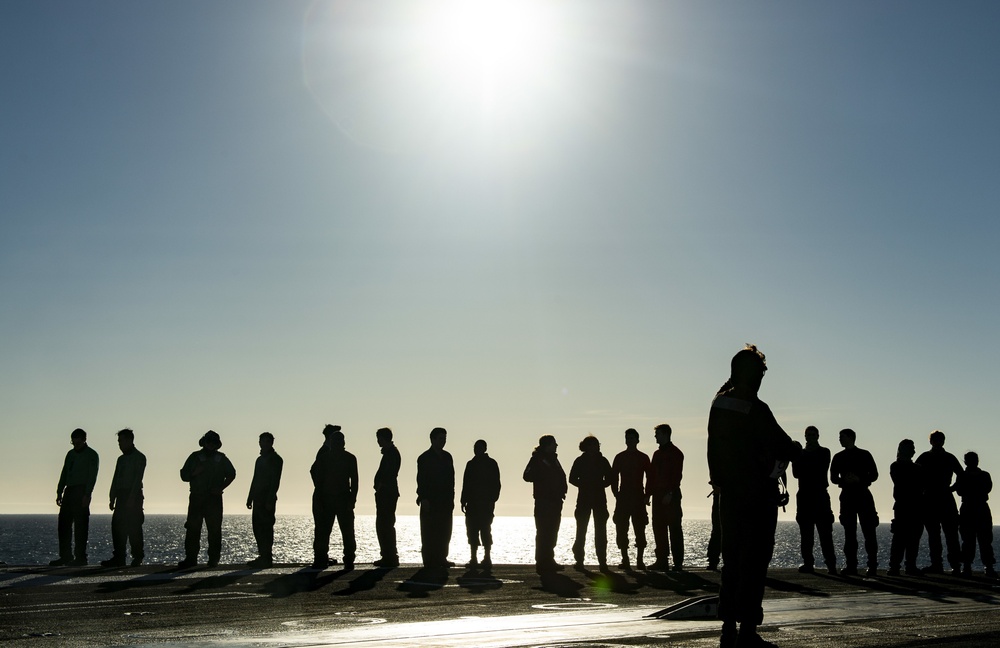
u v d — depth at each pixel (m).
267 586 12.97
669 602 11.59
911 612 10.40
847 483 16.83
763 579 7.39
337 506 17.22
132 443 17.73
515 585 13.60
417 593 12.27
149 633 8.52
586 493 17.66
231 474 17.59
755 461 7.39
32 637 8.26
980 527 17.30
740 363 7.57
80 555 17.66
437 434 17.73
